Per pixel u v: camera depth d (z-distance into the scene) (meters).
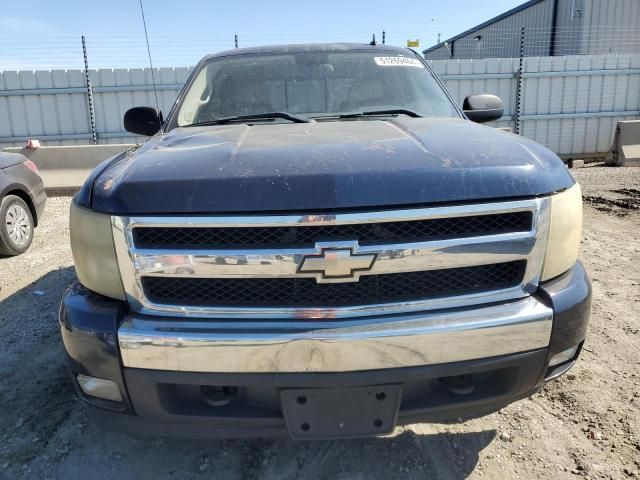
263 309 1.83
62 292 4.63
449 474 2.33
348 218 1.76
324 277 1.79
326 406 1.86
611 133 13.22
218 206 1.77
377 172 1.81
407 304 1.85
